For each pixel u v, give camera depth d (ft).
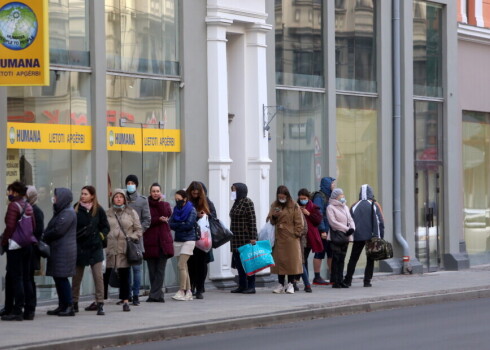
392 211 113.60
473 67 126.93
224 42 92.07
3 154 74.38
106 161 82.02
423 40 118.42
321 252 96.22
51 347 56.75
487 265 128.67
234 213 86.22
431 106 119.96
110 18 83.46
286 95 100.42
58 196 68.80
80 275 72.74
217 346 59.72
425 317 75.20
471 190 127.44
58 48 79.25
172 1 89.45
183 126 89.45
